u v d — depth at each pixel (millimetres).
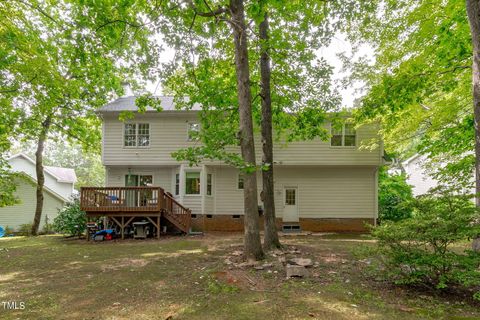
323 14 8742
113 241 12414
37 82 9633
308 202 16125
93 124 17281
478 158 5777
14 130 13242
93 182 44156
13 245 11664
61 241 12820
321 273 6082
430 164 12992
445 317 3928
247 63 7766
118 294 5055
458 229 4543
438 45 8484
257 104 10562
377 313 4047
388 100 9055
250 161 7402
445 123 10195
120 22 7434
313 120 10852
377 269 5527
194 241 11727
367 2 8602
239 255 7895
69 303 4617
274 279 5715
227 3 7977
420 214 5211
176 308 4328
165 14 7355
